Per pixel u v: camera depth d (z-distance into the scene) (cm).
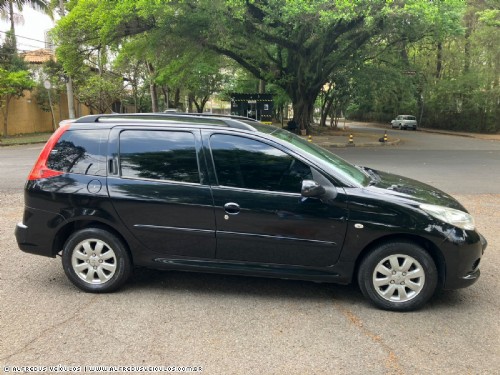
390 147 2097
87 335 334
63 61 1966
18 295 407
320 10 1550
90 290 413
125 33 1852
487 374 289
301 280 424
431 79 3769
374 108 5434
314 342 327
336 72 2812
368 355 310
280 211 383
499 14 2997
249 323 356
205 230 395
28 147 2086
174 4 1717
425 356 309
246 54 2422
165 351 313
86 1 1734
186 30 1844
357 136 2841
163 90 4097
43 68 3119
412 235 375
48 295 408
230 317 366
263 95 2819
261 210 384
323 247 383
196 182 397
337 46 2369
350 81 3209
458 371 292
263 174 392
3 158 1504
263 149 394
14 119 2919
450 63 3659
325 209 378
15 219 684
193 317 365
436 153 1750
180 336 334
